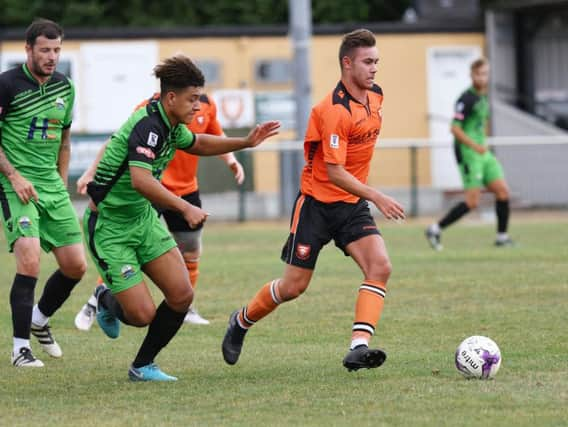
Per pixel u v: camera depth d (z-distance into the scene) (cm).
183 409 2275
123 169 2461
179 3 10081
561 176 7912
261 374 2652
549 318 3397
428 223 7325
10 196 2816
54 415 2241
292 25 7762
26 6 9925
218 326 3434
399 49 8725
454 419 2131
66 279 2909
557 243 5722
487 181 5553
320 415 2192
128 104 8444
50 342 2936
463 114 5356
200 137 2566
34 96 2808
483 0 9475
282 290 2641
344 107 2548
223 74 8488
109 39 8394
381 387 2447
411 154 7756
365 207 2650
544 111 9288
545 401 2270
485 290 4000
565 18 9406
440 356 2828
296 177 7606
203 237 6475
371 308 2544
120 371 2734
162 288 2556
